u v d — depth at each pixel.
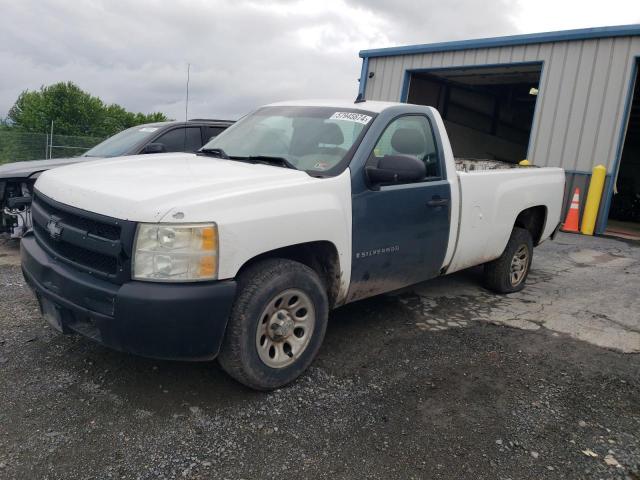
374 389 3.35
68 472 2.43
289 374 3.28
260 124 4.41
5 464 2.45
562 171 6.30
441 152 4.41
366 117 3.96
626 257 8.20
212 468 2.52
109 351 3.62
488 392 3.39
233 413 2.98
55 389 3.12
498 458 2.71
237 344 2.98
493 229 5.00
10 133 17.02
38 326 3.99
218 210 2.82
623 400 3.38
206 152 4.30
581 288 6.07
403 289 5.53
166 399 3.08
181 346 2.78
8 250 6.31
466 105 18.12
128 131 7.59
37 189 3.56
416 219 4.07
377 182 3.66
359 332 4.27
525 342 4.26
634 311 5.24
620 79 10.72
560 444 2.86
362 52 15.70
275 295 3.10
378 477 2.52
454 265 4.68
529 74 14.37
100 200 2.90
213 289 2.77
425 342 4.14
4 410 2.88
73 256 3.03
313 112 4.25
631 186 17.64
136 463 2.52
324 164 3.66
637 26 10.35
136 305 2.68
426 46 14.14
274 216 3.04
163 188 2.94
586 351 4.14
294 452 2.67
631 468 2.68
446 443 2.82
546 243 9.14
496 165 6.50
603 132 10.97
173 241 2.71
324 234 3.35
